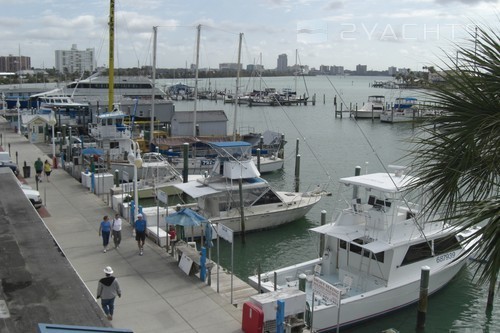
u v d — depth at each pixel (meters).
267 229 28.61
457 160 5.93
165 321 14.34
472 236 5.82
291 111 120.38
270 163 46.88
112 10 49.28
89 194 30.34
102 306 14.02
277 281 18.38
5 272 9.99
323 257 19.45
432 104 6.14
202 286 16.89
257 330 13.24
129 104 59.66
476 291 20.16
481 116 5.75
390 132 78.62
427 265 18.81
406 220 18.09
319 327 15.88
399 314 18.06
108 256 19.56
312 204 30.02
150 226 24.64
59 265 10.38
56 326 7.34
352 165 51.06
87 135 55.25
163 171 35.03
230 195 27.11
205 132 53.91
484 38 5.85
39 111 58.66
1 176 18.62
